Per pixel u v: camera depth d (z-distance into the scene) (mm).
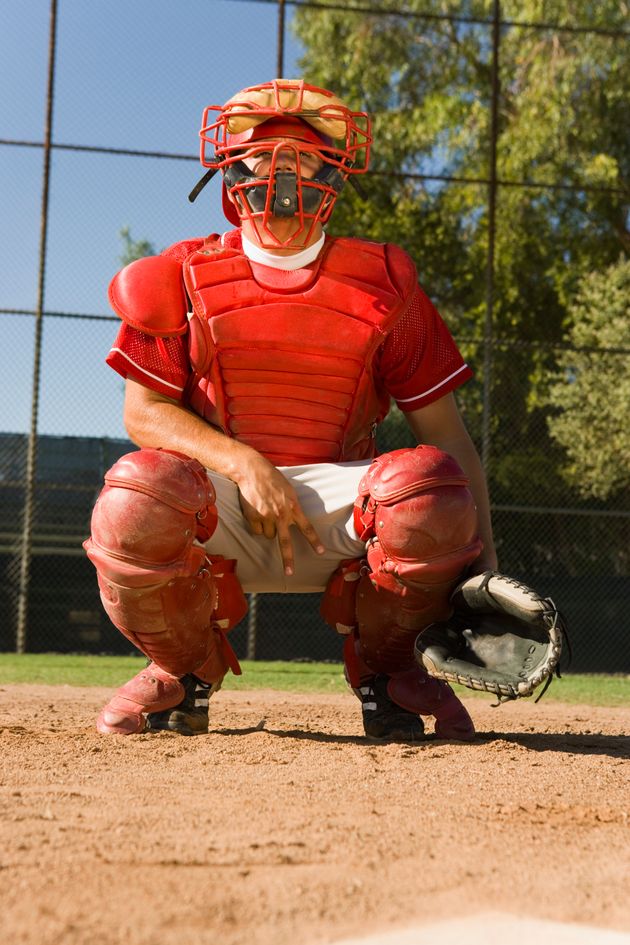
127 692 3006
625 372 14570
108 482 2557
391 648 2857
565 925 1253
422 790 2145
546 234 17328
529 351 15172
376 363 2975
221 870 1460
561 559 13977
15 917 1231
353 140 2959
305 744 2822
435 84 17859
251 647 10438
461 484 2596
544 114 16797
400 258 2908
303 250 2809
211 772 2332
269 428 2826
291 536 2773
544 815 1915
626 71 16406
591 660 12609
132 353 2852
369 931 1208
